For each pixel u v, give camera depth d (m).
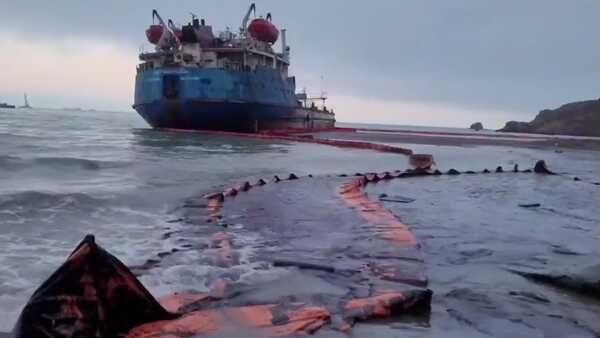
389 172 19.61
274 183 15.05
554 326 4.41
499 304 4.92
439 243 7.65
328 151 32.81
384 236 7.84
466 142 51.62
